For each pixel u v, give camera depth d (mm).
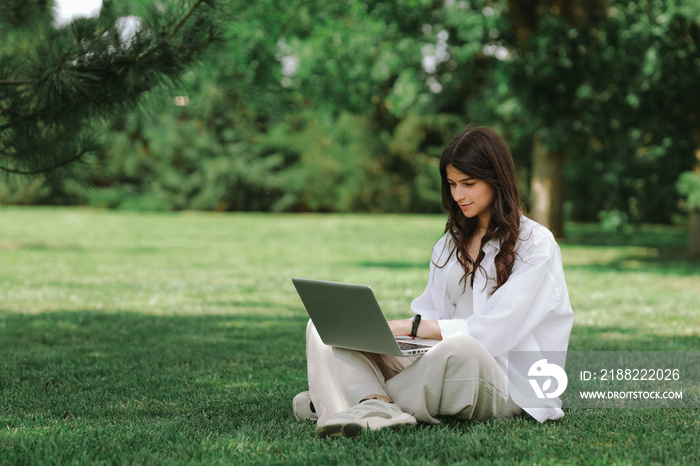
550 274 2939
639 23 13945
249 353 5449
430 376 2895
